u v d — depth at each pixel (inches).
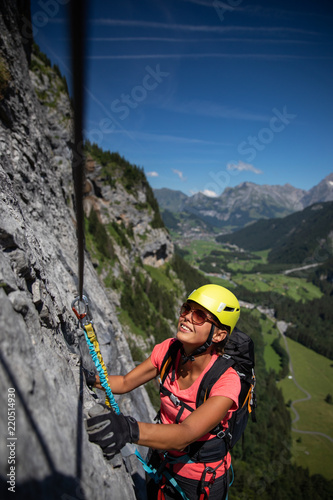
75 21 19.0
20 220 97.0
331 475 3383.4
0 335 50.8
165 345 98.1
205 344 84.0
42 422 52.5
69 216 368.2
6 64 210.7
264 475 3233.3
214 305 83.4
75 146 34.1
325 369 5757.9
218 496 88.4
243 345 98.1
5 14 230.5
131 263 4343.0
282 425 3966.5
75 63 24.1
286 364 5649.6
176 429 71.2
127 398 241.9
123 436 69.3
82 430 68.3
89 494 59.3
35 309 75.4
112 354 249.6
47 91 2321.6
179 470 88.6
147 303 3986.2
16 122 216.8
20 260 74.9
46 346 72.9
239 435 98.4
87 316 80.1
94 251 3506.4
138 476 125.2
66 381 74.4
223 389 80.7
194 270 6387.8
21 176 196.7
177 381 90.7
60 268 173.2
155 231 5398.6
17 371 51.3
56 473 50.5
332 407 4640.8
